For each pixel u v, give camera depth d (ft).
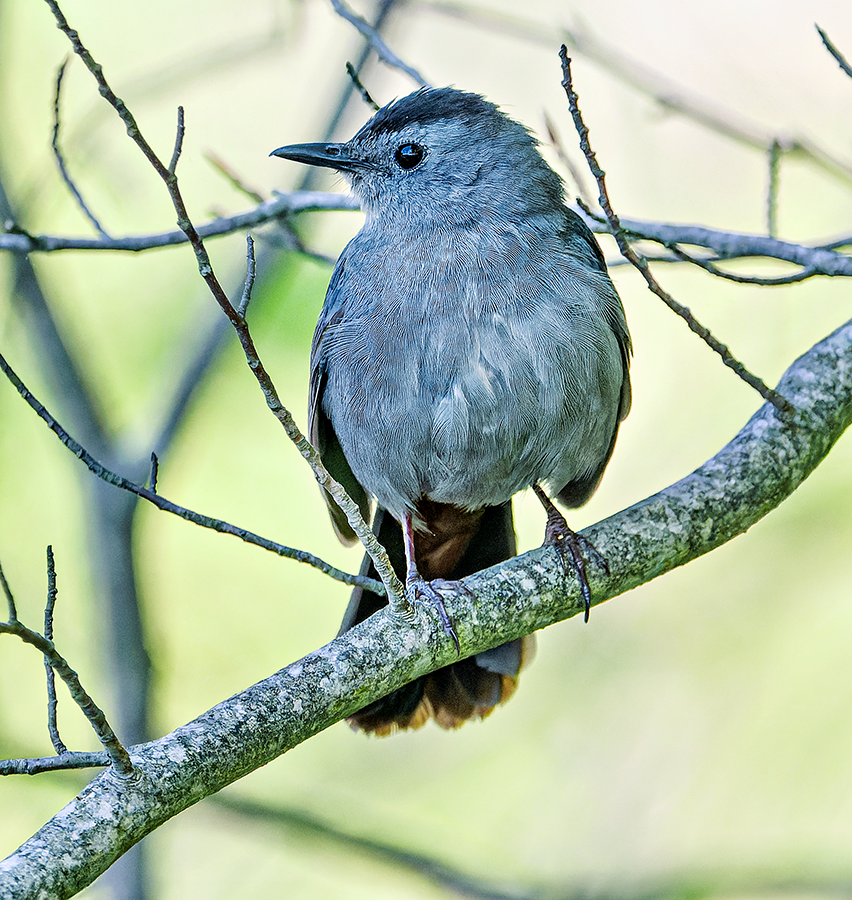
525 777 40.68
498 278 25.55
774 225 26.45
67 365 36.83
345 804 37.65
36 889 16.53
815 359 24.48
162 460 36.78
